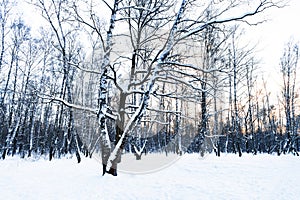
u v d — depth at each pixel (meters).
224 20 8.34
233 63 10.51
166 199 6.44
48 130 29.83
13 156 23.22
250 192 7.19
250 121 27.06
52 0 11.87
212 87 8.90
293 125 29.34
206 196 6.74
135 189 7.15
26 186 7.04
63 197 6.20
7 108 23.39
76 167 11.46
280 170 10.66
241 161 13.03
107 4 9.46
